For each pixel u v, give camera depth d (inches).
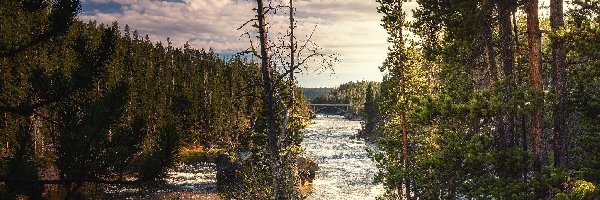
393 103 749.3
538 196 394.6
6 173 220.7
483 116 415.2
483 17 547.8
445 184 442.0
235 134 631.8
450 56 608.1
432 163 441.1
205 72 3535.9
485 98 417.1
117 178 220.8
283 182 405.4
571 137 546.0
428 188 466.0
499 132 488.1
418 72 740.0
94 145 217.2
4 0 220.5
